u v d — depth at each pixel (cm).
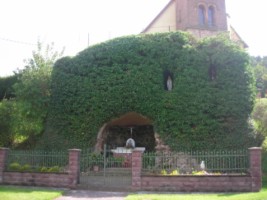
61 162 1931
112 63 2245
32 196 1333
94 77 2255
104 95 2208
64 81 2316
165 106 2125
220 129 2041
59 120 2275
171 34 2241
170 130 2089
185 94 2116
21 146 2403
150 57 2208
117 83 2203
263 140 2048
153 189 1545
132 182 1566
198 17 3294
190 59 2167
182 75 2150
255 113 2138
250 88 2097
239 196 1302
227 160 1822
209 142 2025
